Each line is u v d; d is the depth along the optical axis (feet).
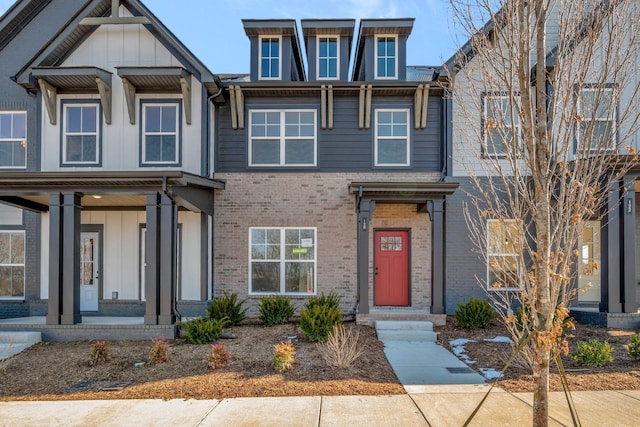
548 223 11.80
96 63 37.47
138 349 27.02
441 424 15.67
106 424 16.02
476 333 30.71
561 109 13.67
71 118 37.40
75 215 31.22
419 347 27.86
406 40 39.27
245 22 38.60
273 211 38.17
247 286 37.81
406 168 38.06
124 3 37.68
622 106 30.48
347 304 37.50
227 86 38.17
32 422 16.26
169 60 37.37
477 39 14.47
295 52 43.83
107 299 37.96
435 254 33.68
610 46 12.75
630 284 30.40
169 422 16.08
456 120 36.50
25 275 38.60
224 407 17.47
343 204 38.11
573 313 33.50
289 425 15.67
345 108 38.75
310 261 38.06
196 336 27.94
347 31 39.24
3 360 24.76
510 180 16.26
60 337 30.04
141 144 37.04
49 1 40.11
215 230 38.11
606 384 19.80
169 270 30.76
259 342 27.91
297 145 38.73
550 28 29.50
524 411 16.83
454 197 36.50
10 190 30.91
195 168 36.70
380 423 15.81
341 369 22.26
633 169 29.66
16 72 39.04
